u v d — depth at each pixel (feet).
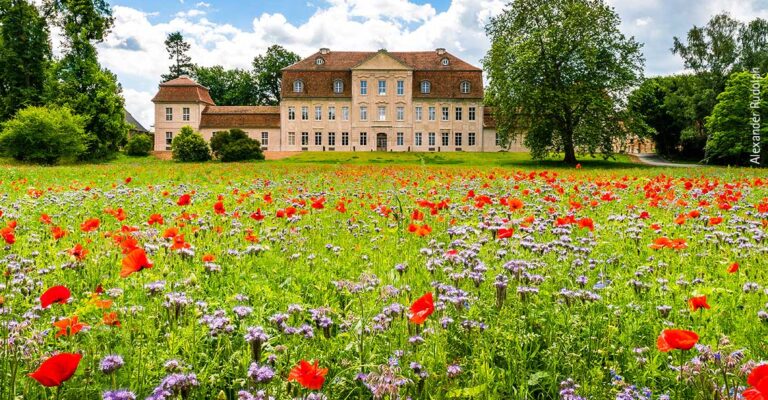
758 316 12.87
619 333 12.62
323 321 11.32
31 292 14.61
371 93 271.69
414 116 273.13
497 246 19.79
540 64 158.71
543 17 162.91
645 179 57.62
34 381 9.76
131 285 16.10
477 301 13.46
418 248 21.75
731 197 33.45
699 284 16.12
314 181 64.03
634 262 19.84
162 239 20.68
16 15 188.75
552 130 164.25
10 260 17.66
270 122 276.00
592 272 17.95
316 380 7.48
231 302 14.47
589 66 155.22
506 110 161.68
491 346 11.60
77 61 192.75
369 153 235.81
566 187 49.90
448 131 273.75
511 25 167.73
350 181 64.28
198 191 49.39
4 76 189.57
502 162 177.47
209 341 12.03
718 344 11.09
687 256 20.38
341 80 274.77
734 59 205.05
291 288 16.56
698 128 225.56
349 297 15.26
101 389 9.60
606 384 10.32
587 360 11.47
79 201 38.17
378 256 20.53
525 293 13.14
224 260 19.71
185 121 277.03
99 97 193.88
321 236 25.68
